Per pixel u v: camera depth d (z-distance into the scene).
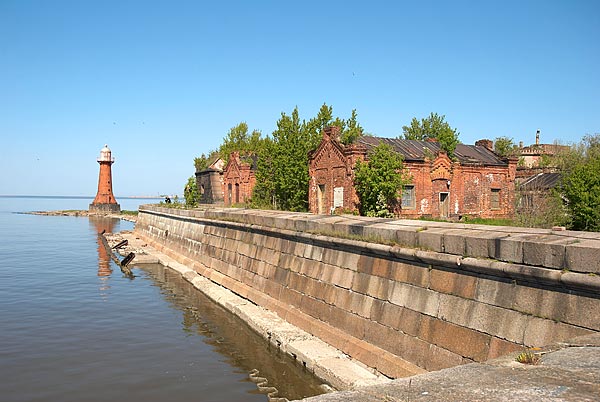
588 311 7.37
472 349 9.16
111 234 59.47
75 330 17.62
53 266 34.03
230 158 54.06
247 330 17.08
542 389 4.50
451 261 9.82
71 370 13.49
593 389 4.47
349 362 11.95
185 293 24.12
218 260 25.81
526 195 36.19
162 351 15.13
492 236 9.44
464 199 34.53
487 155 37.75
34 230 71.31
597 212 22.69
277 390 12.01
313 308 15.12
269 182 42.81
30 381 12.70
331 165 33.44
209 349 15.23
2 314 20.00
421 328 10.51
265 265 19.50
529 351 5.83
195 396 11.72
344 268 13.89
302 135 41.03
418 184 32.78
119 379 12.84
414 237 11.09
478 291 9.33
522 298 8.45
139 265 34.09
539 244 8.09
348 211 31.02
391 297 11.66
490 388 4.56
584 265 7.37
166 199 53.59
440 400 4.29
